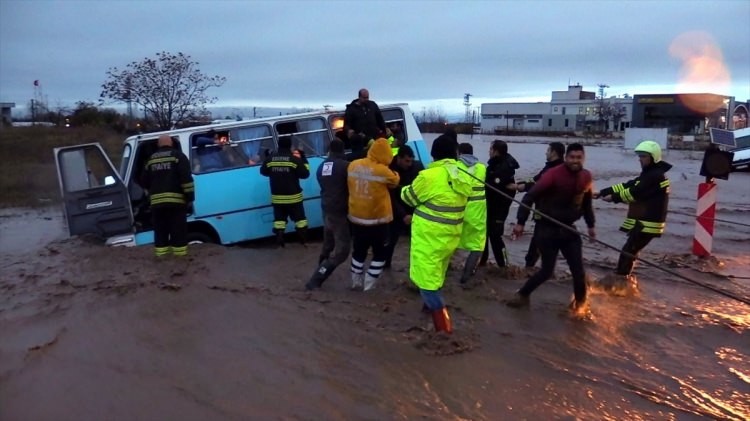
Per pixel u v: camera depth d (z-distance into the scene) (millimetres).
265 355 6098
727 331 7078
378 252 8039
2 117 57438
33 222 16016
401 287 8305
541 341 6652
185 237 9477
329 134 11531
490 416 5082
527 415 5121
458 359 6105
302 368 5832
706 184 10633
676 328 7129
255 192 10945
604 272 9602
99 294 7762
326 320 7031
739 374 6016
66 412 5035
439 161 6500
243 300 7609
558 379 5781
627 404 5367
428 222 6414
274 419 4938
